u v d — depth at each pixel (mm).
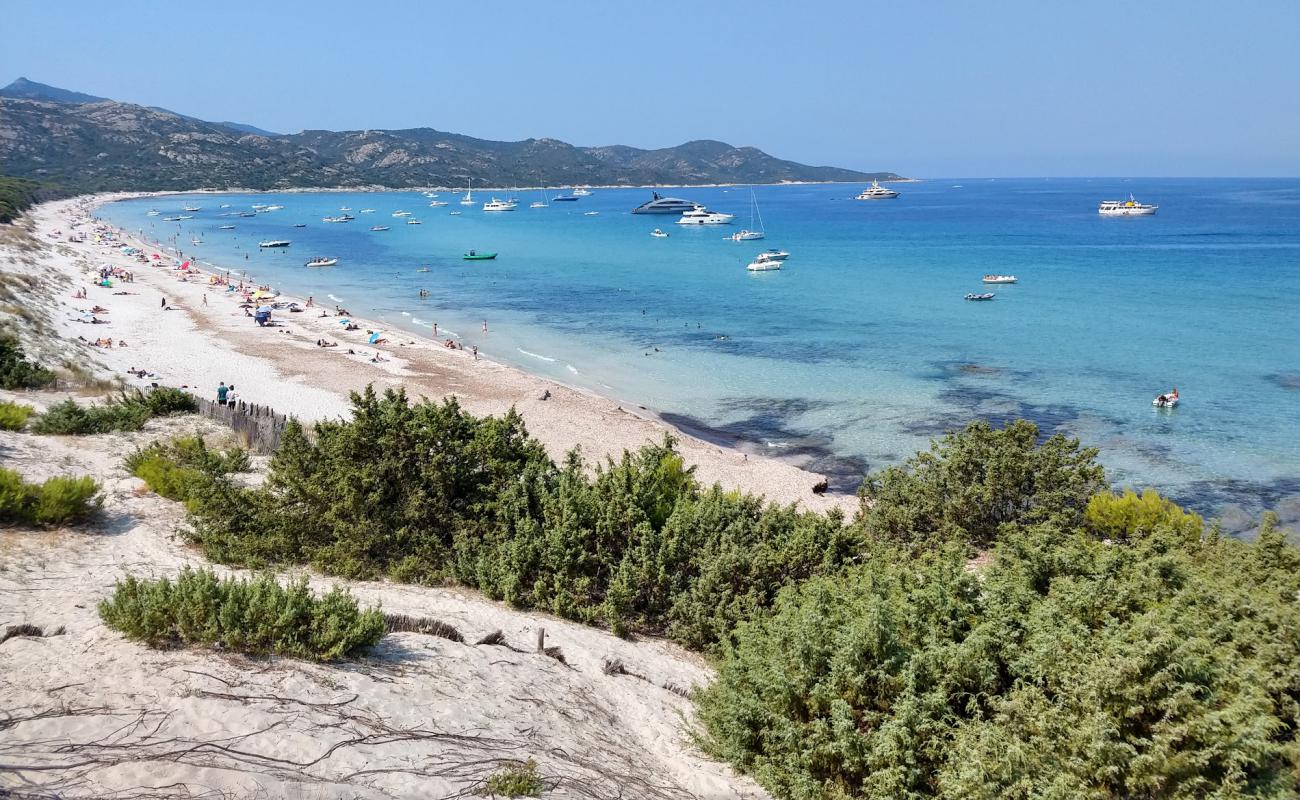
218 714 7543
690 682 12188
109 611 9227
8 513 14578
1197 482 29406
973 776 7328
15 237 78625
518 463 16703
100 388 32219
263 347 49312
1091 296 69562
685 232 149250
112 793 6277
